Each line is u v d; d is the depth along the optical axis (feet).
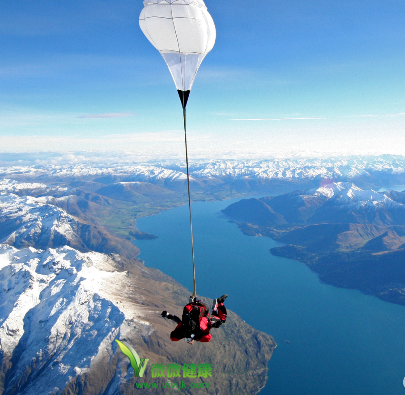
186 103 45.39
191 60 46.32
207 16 45.34
